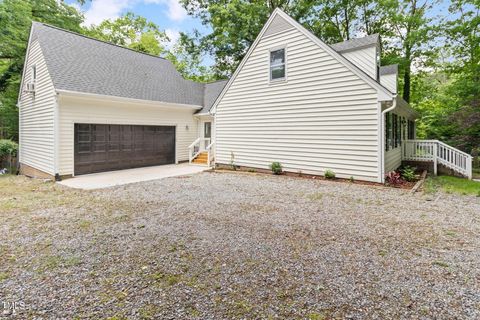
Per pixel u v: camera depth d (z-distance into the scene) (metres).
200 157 13.81
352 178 8.05
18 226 4.33
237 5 17.52
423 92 18.61
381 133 7.43
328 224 4.33
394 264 2.94
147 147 12.51
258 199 6.12
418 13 15.09
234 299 2.32
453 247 3.41
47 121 9.88
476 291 2.42
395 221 4.47
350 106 7.95
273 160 10.02
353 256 3.14
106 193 6.98
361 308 2.19
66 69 10.19
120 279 2.66
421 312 2.13
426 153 10.52
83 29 17.78
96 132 10.55
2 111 15.34
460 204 5.57
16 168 13.62
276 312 2.14
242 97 10.88
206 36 20.48
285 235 3.85
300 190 7.10
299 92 9.11
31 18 13.91
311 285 2.53
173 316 2.10
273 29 9.75
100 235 3.90
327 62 8.36
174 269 2.86
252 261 3.03
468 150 12.39
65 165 9.58
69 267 2.92
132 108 11.77
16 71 15.27
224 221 4.51
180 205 5.62
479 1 11.77
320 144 8.69
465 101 12.11
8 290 2.48
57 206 5.66
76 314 2.13
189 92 15.20
